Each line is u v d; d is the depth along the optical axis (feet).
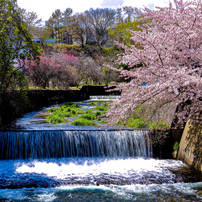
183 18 24.66
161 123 33.45
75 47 187.32
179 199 20.01
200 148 26.55
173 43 23.18
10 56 35.94
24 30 39.55
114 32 159.33
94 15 225.97
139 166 27.86
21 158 29.43
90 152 30.86
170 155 31.89
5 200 19.49
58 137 30.22
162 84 20.25
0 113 35.81
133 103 21.49
